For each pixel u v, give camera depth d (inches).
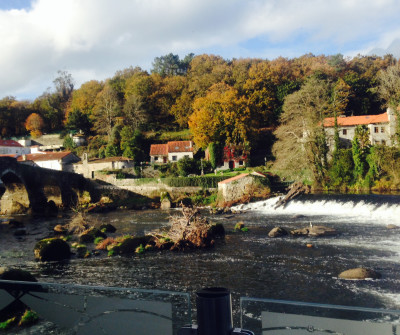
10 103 6294.3
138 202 3211.1
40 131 5777.6
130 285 981.2
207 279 1005.2
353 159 2731.3
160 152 4266.7
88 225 1987.0
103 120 5339.6
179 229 1423.5
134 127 5078.7
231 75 5408.5
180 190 3307.1
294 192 2549.2
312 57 5669.3
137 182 3474.4
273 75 4830.2
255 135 4020.7
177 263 1181.1
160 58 7800.2
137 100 5216.5
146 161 4392.2
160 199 3201.3
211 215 2341.3
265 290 895.7
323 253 1216.8
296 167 3213.6
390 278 932.6
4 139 5423.2
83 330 264.5
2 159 2571.4
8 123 5880.9
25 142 5383.9
